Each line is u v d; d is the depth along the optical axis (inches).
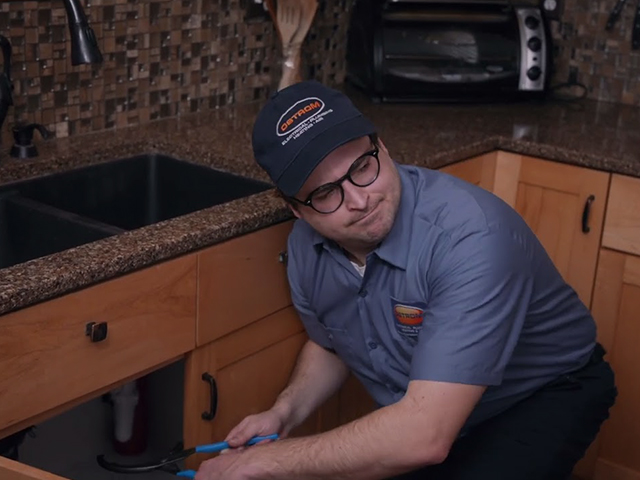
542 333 66.7
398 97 112.6
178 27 96.6
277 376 80.7
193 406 72.9
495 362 58.1
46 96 86.3
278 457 61.1
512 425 69.0
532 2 123.0
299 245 69.1
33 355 58.4
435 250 60.2
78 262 60.6
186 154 87.7
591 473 99.8
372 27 110.6
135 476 80.0
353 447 58.0
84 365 62.0
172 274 66.6
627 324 95.1
